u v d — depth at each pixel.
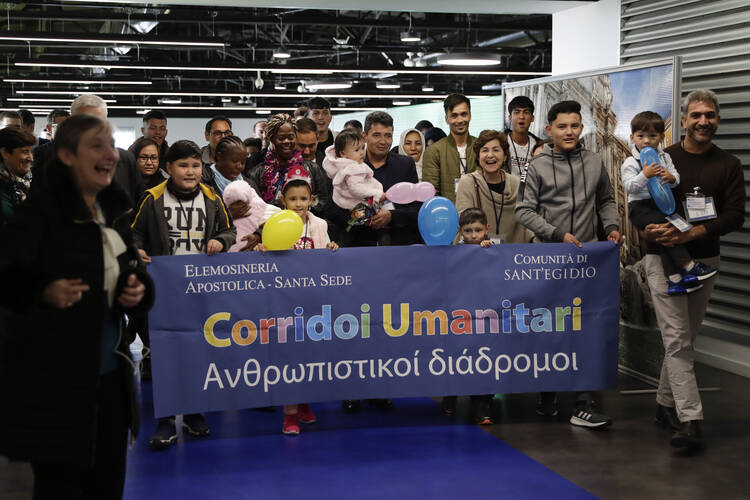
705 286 4.24
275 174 5.09
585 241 4.57
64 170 2.24
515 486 3.54
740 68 6.02
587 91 5.75
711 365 6.07
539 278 4.40
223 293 4.09
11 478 3.72
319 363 4.23
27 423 2.22
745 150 5.98
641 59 7.20
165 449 4.09
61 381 2.23
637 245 5.50
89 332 2.28
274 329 4.17
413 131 7.06
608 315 4.46
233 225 4.36
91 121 2.30
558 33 8.73
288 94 20.80
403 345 4.31
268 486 3.55
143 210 4.12
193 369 4.06
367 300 4.27
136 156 5.82
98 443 2.44
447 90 22.48
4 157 4.27
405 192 4.56
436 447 4.10
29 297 2.22
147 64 15.82
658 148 4.37
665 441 4.19
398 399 5.09
